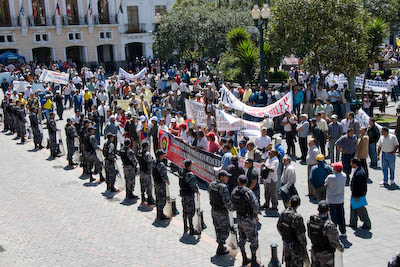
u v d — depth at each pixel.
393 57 44.25
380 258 9.96
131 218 13.01
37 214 13.49
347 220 12.20
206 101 24.22
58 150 20.80
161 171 12.47
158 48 41.69
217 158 14.41
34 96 28.06
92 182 16.64
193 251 10.73
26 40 52.16
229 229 10.53
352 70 24.75
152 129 18.72
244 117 23.16
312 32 25.20
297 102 23.45
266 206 13.26
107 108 23.11
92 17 54.62
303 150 17.84
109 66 55.78
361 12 25.62
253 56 30.44
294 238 8.64
